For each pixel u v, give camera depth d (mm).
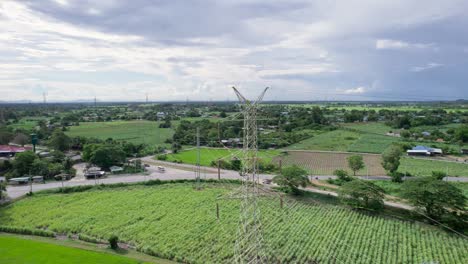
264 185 85438
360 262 47375
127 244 54156
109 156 105438
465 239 53969
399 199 74312
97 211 67375
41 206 70250
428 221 61438
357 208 68500
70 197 76438
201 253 49938
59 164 100938
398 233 56469
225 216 63594
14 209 68312
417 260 47625
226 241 53281
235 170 103312
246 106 39375
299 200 74438
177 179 91875
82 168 108438
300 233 56344
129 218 63625
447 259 47500
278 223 60531
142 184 87500
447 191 60188
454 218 59094
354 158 97375
